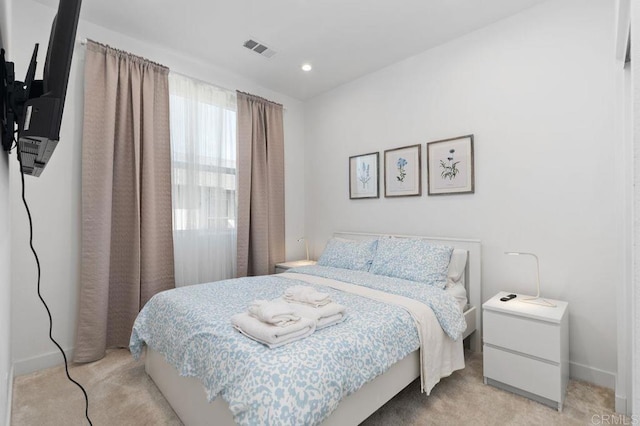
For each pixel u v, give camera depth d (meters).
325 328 1.61
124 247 2.72
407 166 3.21
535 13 2.43
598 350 2.18
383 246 2.96
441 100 2.97
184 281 3.13
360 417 1.52
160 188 2.92
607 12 2.14
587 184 2.22
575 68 2.26
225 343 1.47
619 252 1.87
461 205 2.85
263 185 3.75
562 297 2.32
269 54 3.13
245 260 3.53
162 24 2.64
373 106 3.53
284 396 1.17
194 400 1.64
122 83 2.71
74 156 2.54
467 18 2.58
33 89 1.05
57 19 0.95
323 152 4.08
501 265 2.61
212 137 3.36
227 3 2.39
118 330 2.71
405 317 1.83
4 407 1.26
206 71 3.33
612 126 2.12
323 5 2.42
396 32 2.77
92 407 1.90
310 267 3.18
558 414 1.84
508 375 2.06
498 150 2.62
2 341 1.16
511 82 2.55
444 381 2.20
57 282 2.45
